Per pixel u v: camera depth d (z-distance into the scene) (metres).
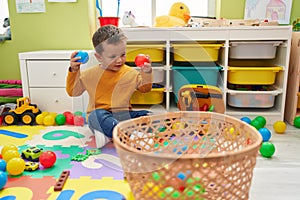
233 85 1.79
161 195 0.64
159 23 1.76
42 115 1.68
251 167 0.68
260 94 1.68
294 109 1.63
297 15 1.81
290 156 1.19
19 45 1.95
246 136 0.85
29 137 1.46
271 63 1.89
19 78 2.01
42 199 0.87
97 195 0.89
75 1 1.86
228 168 0.64
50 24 1.91
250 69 1.63
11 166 1.01
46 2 1.88
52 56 1.68
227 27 1.55
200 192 0.63
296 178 1.00
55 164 1.12
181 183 0.62
